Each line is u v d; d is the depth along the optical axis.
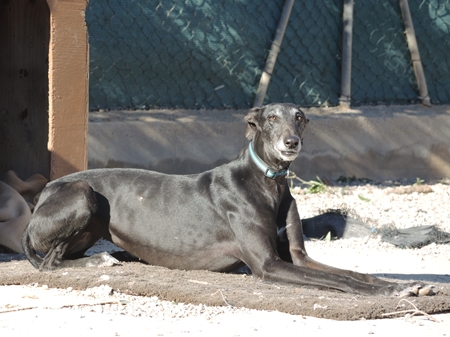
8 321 5.85
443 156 15.93
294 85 15.04
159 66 13.84
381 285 6.84
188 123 13.79
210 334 5.62
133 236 7.80
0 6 10.27
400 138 15.52
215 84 14.38
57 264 7.80
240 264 7.71
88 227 8.04
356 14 15.44
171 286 6.77
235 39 14.33
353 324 6.01
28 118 10.12
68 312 6.16
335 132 14.90
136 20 13.52
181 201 7.71
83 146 9.71
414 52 15.88
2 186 9.44
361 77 15.70
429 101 16.08
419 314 6.32
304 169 14.67
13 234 8.87
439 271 8.41
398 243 9.83
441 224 11.18
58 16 9.40
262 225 7.37
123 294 6.80
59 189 7.84
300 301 6.35
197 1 13.95
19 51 10.16
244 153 7.72
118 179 8.00
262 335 5.63
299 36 14.92
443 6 16.25
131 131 13.31
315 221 10.52
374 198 13.11
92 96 13.40
